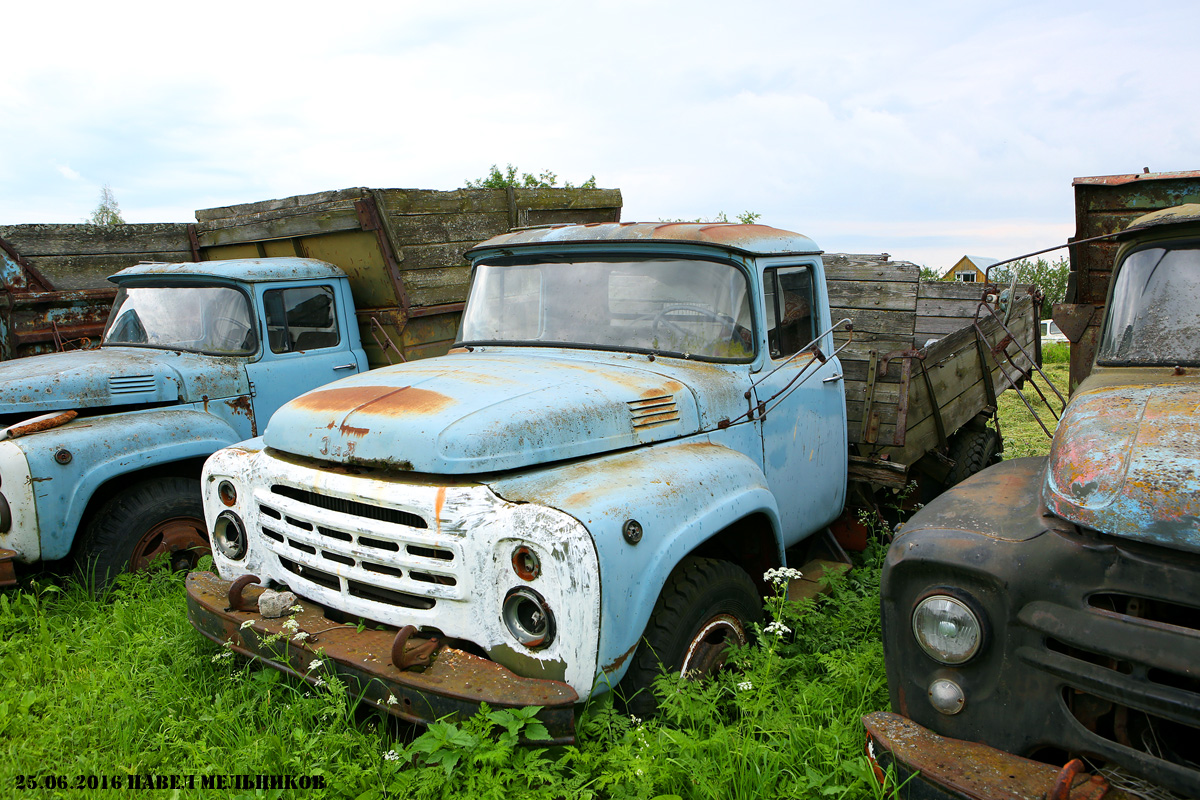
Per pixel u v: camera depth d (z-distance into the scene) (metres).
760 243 3.84
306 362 5.71
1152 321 2.94
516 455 2.73
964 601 2.16
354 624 2.95
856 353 4.96
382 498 2.73
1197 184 3.73
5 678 3.59
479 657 2.65
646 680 2.75
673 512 2.77
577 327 3.88
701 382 3.47
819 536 4.52
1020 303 6.66
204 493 3.52
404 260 6.00
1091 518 2.02
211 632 3.19
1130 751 1.91
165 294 5.66
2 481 4.14
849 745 2.61
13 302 6.71
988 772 2.02
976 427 6.05
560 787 2.44
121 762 2.84
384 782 2.56
